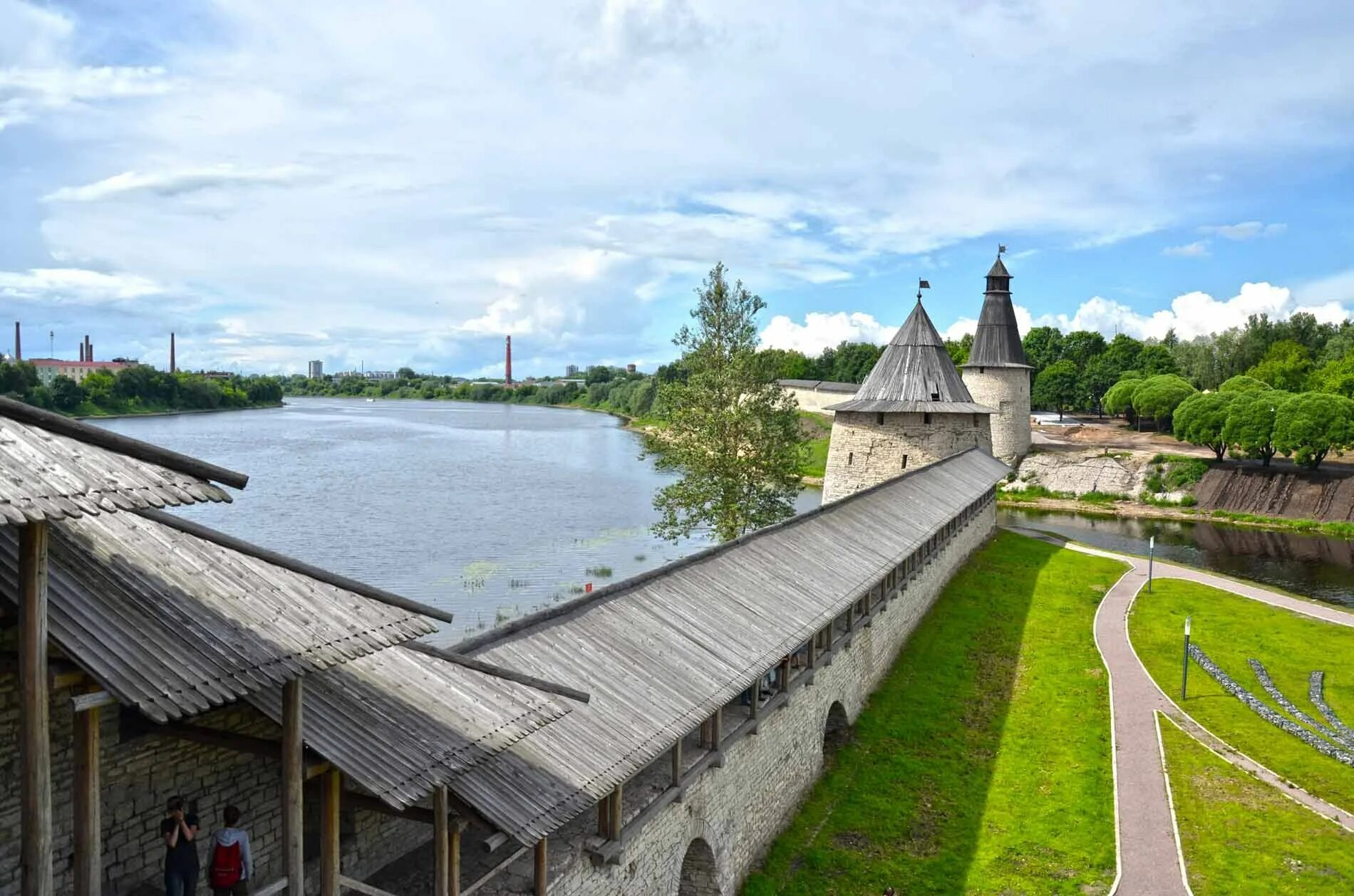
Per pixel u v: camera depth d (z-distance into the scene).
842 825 22.06
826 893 19.48
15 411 8.20
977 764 25.47
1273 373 106.75
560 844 14.54
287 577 10.38
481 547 54.75
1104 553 55.25
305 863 13.72
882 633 30.70
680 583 21.02
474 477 83.06
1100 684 31.84
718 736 18.47
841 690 26.36
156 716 7.74
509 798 12.12
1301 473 75.38
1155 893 19.62
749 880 19.67
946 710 28.75
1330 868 20.75
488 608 42.34
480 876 13.59
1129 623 39.50
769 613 21.64
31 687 7.66
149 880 11.74
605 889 14.78
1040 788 24.17
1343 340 117.88
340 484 78.19
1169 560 59.34
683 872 18.80
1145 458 82.19
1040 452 86.12
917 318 56.91
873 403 54.84
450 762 10.72
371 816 14.43
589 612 17.95
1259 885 20.00
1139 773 25.17
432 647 13.07
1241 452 85.56
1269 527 70.81
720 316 47.53
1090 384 122.50
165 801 11.91
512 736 11.65
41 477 7.59
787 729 22.25
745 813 19.88
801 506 70.00
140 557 9.55
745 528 46.31
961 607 39.59
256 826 13.22
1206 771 25.44
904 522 35.06
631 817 15.46
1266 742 27.50
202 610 9.18
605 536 58.25
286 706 9.84
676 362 48.97
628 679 16.38
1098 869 20.50
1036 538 59.62
